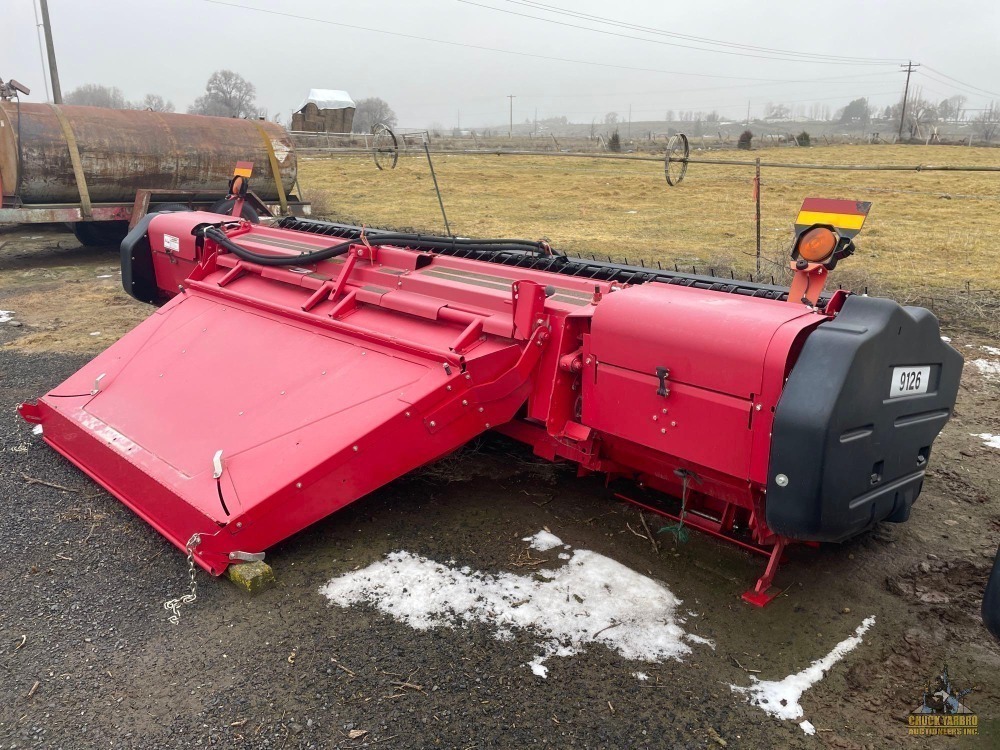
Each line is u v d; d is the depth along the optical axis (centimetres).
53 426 447
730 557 346
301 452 336
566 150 3062
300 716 254
